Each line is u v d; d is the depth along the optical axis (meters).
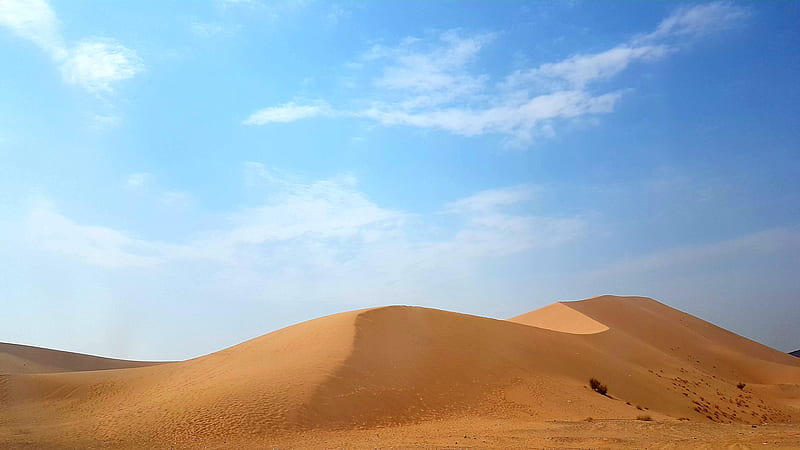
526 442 23.59
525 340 55.22
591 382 46.91
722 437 22.91
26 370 75.12
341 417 31.56
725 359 84.06
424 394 37.38
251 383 35.84
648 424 29.94
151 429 29.11
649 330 89.12
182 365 49.88
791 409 58.56
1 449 25.28
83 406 38.59
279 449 24.31
